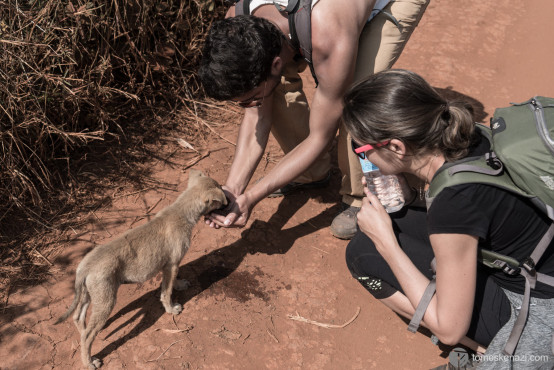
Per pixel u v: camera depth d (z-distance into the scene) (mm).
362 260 2984
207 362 3115
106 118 4543
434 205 2211
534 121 2162
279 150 4777
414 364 3189
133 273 3133
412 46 6312
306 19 2750
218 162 4598
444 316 2320
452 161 2232
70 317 3289
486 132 2371
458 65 6027
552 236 2236
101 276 2920
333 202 4316
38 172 4207
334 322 3412
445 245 2221
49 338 3160
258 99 2939
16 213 3928
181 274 3623
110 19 4738
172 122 5000
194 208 3355
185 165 4539
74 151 4480
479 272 2604
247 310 3434
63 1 4414
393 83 2162
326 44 2793
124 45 4832
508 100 5543
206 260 3738
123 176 4367
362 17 2934
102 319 3004
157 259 3201
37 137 4074
